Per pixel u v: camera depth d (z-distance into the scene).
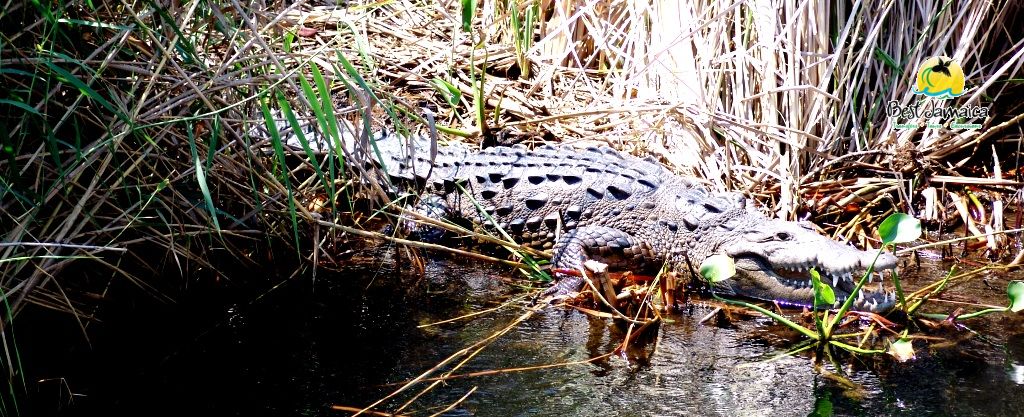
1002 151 6.00
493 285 4.61
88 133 3.78
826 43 5.59
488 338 3.94
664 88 6.04
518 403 3.36
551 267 4.91
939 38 5.86
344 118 4.50
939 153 5.84
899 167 5.63
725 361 3.76
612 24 6.62
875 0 5.77
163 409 3.27
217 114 3.67
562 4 6.54
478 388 3.47
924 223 5.32
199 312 4.12
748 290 4.63
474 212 5.26
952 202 5.48
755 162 5.57
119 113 3.41
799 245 4.45
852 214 5.35
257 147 4.17
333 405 3.32
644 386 3.51
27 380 3.45
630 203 5.03
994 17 5.93
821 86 5.50
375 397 3.39
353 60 6.02
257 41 3.76
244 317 4.10
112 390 3.40
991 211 5.40
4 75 3.30
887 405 3.36
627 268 4.98
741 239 4.64
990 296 4.42
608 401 3.38
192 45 3.79
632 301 4.31
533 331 4.04
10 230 3.51
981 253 4.99
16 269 3.36
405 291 4.48
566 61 6.89
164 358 3.68
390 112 4.25
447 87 5.81
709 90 5.73
